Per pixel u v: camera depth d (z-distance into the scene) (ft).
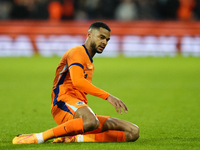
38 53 207.82
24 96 95.04
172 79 130.00
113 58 202.39
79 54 46.19
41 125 61.41
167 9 234.38
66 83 48.08
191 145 46.21
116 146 44.96
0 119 66.69
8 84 116.78
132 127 47.67
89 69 47.70
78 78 44.29
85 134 47.93
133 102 86.58
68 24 210.79
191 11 238.07
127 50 211.20
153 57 205.77
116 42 210.79
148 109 77.77
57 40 208.23
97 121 43.78
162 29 211.82
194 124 61.93
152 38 210.59
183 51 210.59
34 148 43.70
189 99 91.15
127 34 211.20
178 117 68.69
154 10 235.81
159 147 44.80
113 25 213.05
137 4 235.40
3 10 233.76
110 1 234.17
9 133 54.95
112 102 43.70
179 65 172.35
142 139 50.01
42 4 230.89
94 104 84.94
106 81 124.47
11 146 44.88
